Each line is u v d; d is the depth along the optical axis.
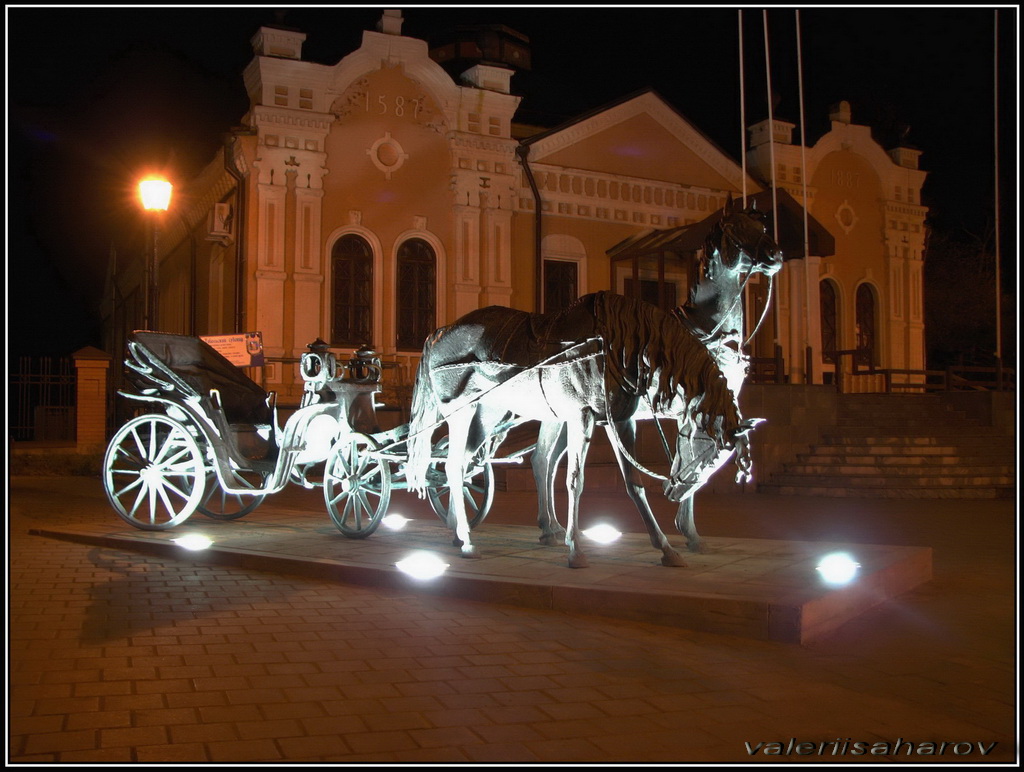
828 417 19.52
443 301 21.77
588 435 7.91
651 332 7.84
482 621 6.69
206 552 8.95
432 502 10.79
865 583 7.30
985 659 5.95
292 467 10.03
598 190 23.77
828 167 27.00
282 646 5.95
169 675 5.31
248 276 19.95
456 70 24.44
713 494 17.81
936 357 32.97
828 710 4.95
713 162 25.31
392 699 4.95
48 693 4.98
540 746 4.33
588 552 8.72
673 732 4.55
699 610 6.50
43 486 17.25
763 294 24.97
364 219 21.02
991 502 16.55
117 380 26.00
